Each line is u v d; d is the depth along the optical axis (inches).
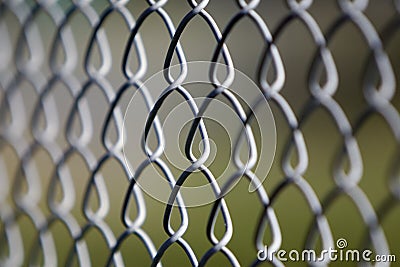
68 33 82.7
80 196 202.7
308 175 234.5
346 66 248.8
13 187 93.6
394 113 45.4
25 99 167.3
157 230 182.1
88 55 74.5
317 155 244.4
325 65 49.8
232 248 173.9
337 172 48.9
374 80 46.0
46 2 86.0
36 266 91.4
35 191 92.3
